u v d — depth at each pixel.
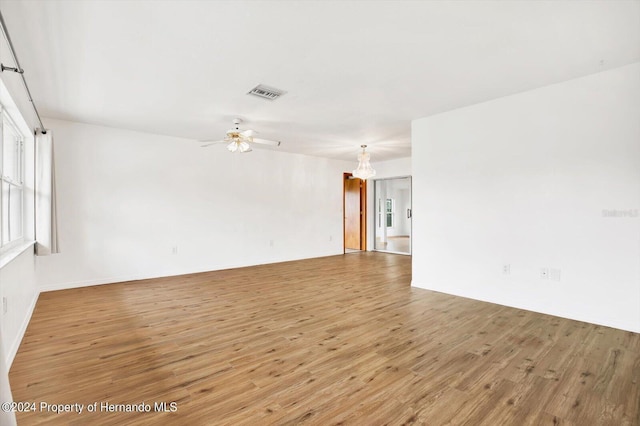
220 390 1.96
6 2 1.91
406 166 7.77
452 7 2.01
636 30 2.27
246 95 3.51
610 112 2.93
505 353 2.45
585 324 3.04
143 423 1.65
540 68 2.89
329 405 1.81
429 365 2.27
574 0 1.94
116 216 4.84
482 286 3.84
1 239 2.63
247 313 3.40
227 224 6.04
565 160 3.20
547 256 3.33
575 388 1.97
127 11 2.03
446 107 3.96
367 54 2.62
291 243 7.06
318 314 3.37
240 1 1.93
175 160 5.41
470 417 1.70
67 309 3.53
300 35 2.32
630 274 2.84
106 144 4.75
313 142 5.94
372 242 8.72
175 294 4.16
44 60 2.67
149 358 2.37
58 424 1.65
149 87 3.28
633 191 2.82
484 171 3.79
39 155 3.79
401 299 3.93
